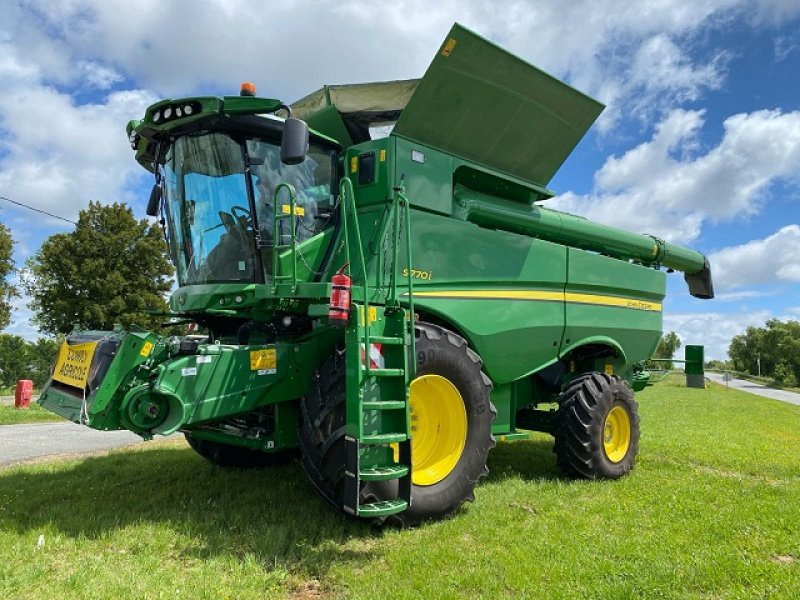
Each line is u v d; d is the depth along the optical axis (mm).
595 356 7316
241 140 4855
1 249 25562
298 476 5922
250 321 5340
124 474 6109
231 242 4945
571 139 6277
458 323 5258
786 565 3764
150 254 26297
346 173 5168
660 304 8172
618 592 3279
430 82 4996
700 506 5051
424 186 5156
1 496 5152
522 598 3219
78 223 25609
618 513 4836
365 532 4195
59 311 25000
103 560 3625
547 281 6188
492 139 5703
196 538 4027
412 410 4602
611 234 7371
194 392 4117
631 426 6621
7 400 17312
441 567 3605
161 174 5539
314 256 5020
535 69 5477
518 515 4750
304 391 4703
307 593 3287
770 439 10438
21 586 3219
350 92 5707
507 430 6082
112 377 3984
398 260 4828
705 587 3434
